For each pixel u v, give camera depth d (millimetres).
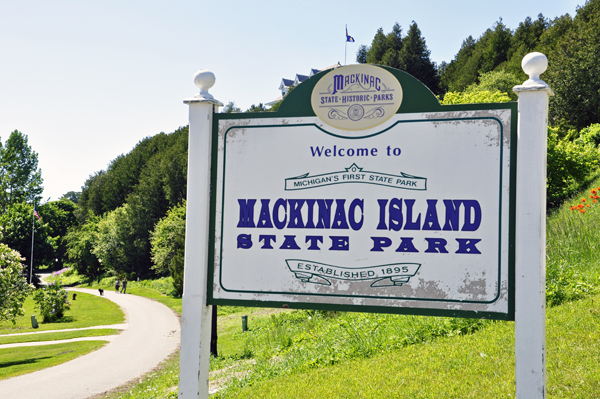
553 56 49688
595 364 4727
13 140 87062
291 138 3812
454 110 3514
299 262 3730
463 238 3432
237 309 28312
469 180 3449
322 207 3721
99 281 70625
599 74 41062
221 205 3883
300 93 3818
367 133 3670
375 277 3576
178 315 31281
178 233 55250
